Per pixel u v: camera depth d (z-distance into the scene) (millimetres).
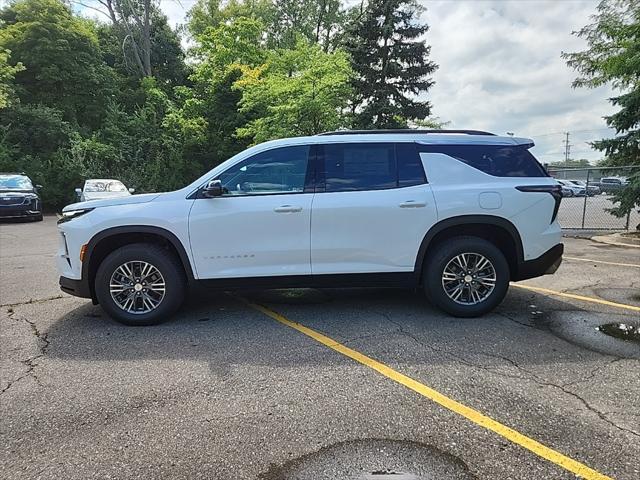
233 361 3611
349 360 3592
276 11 36688
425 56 23422
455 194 4520
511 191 4539
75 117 28359
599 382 3158
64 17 28562
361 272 4547
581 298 5340
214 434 2582
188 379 3297
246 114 26234
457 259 4578
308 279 4547
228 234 4465
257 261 4508
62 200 24391
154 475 2232
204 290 4559
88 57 29109
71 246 4508
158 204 4500
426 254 4609
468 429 2584
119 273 4539
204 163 28469
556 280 6277
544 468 2232
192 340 4098
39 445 2510
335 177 4570
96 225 4441
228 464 2311
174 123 28547
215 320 4672
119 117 29391
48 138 24984
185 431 2619
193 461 2342
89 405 2938
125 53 36531
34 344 4051
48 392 3125
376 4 22578
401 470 2229
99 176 25203
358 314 4797
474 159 4672
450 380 3209
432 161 4629
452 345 3875
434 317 4656
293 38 34562
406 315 4730
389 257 4547
